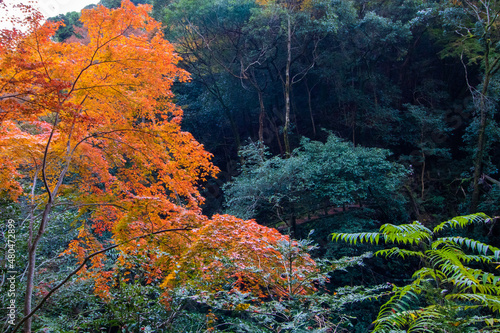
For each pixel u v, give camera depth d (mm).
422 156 16250
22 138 4797
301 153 12688
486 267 11070
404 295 2609
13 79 3883
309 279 3480
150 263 4988
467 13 14109
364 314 10016
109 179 5867
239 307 3502
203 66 17281
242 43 16141
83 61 4727
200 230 4703
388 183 11906
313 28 14367
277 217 12914
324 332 2957
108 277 5340
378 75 17562
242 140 19766
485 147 14172
